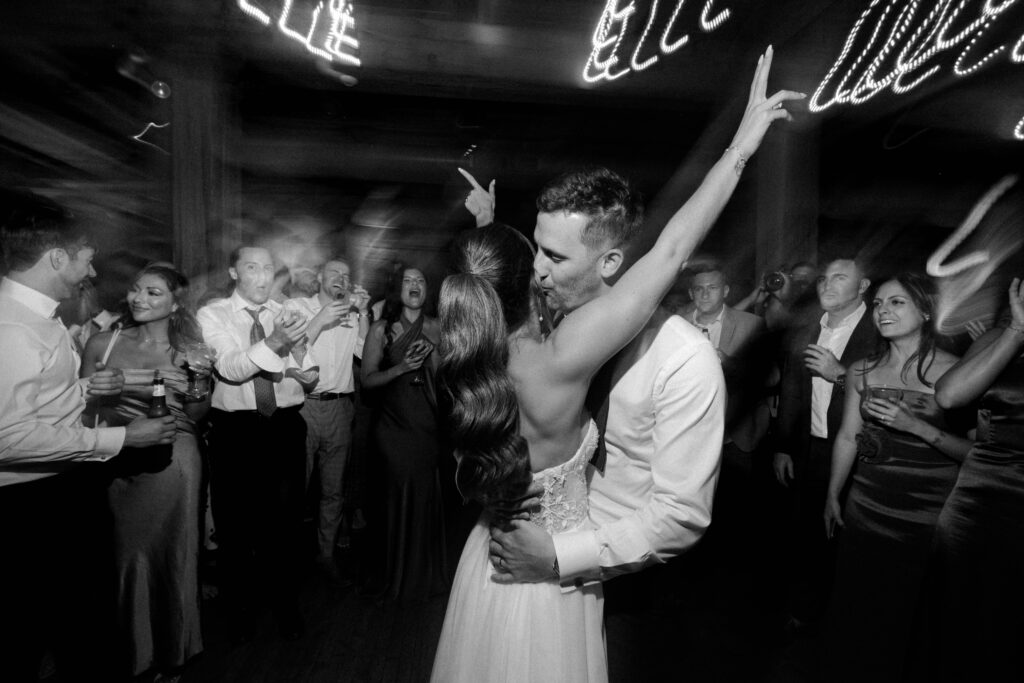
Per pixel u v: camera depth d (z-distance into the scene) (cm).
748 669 270
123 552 232
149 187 563
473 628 121
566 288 116
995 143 545
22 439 186
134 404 240
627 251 116
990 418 193
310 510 388
